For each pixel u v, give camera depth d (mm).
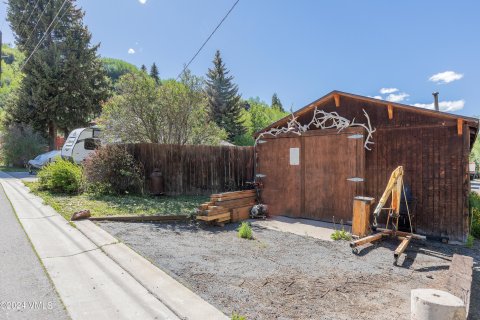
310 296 3305
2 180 13625
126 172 9305
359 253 4879
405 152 6270
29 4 24344
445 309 2168
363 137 6676
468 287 3059
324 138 7254
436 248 5441
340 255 4773
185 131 12734
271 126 8359
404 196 5805
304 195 7566
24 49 24266
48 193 9586
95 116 25328
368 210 5746
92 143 15000
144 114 12008
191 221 7008
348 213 6781
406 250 5086
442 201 5844
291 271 4031
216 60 42406
